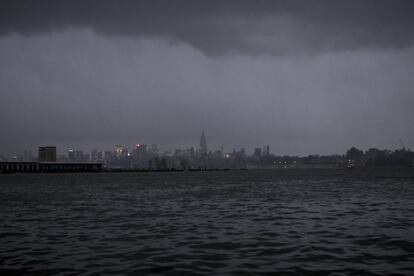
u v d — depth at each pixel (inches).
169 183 5211.6
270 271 728.3
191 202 2242.9
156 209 1875.0
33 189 3939.5
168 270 743.1
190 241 1032.2
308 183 4722.0
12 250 940.0
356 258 817.5
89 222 1433.3
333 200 2261.3
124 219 1507.1
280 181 5506.9
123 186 4439.0
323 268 743.1
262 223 1357.0
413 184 4227.4
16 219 1542.8
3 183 5546.3
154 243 1008.9
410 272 711.1
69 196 2871.6
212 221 1424.7
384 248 912.9
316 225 1289.4
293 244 971.9
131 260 824.9
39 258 854.5
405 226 1246.9
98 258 847.7
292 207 1889.8
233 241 1024.9
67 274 725.9
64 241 1053.8
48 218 1567.4
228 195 2805.1
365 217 1481.3
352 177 7066.9
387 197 2455.7
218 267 761.0
